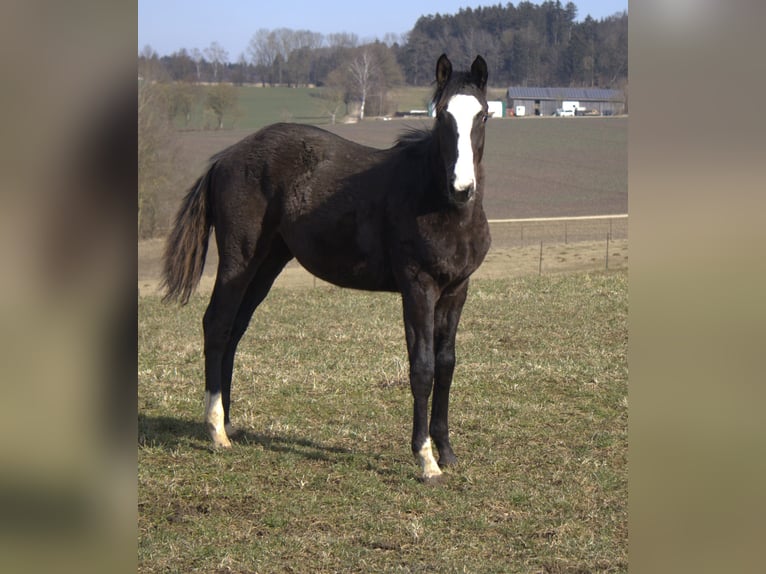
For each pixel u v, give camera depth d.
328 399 7.21
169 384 7.77
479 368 8.18
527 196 34.09
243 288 6.04
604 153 43.28
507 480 5.24
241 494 4.99
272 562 4.04
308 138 5.88
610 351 8.89
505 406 6.89
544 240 22.98
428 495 4.98
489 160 42.28
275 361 8.54
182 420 6.62
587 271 15.73
